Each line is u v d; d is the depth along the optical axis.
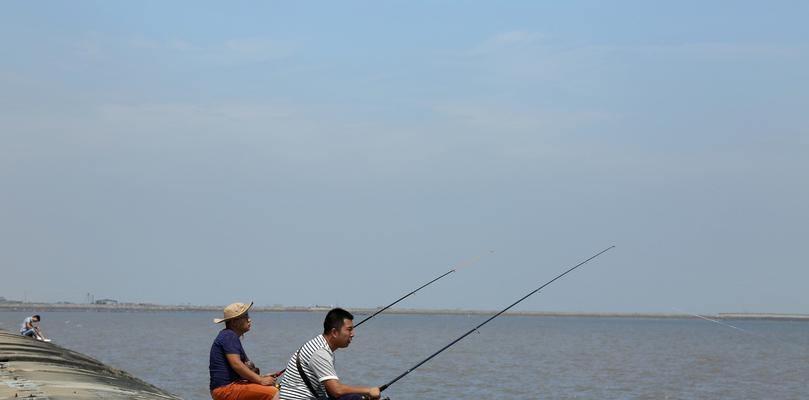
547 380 36.53
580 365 46.75
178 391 28.77
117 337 75.19
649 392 33.16
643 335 114.00
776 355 63.44
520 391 32.03
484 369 41.78
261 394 10.84
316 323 157.75
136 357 46.50
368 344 70.38
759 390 35.31
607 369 44.22
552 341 85.25
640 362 50.88
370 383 33.41
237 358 10.96
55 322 135.62
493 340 86.38
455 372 39.50
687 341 92.38
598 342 83.88
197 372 36.38
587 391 32.78
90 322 137.38
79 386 13.77
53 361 18.20
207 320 164.88
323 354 9.14
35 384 13.29
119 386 15.50
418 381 34.66
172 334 84.38
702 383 37.44
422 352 56.66
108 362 42.06
